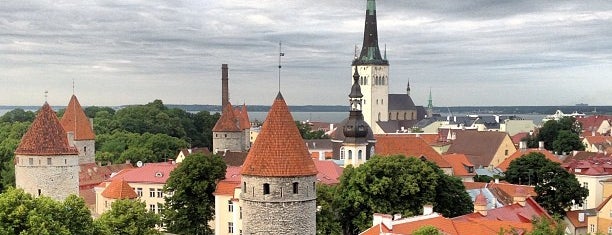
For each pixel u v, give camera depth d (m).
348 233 97.19
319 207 87.81
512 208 83.31
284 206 59.25
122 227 78.06
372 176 94.00
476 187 114.38
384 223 67.25
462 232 65.94
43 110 101.25
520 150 174.62
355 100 135.50
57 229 60.91
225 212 100.25
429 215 73.25
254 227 59.94
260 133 60.84
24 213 60.53
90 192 129.12
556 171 118.25
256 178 59.44
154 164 132.75
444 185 98.38
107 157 182.00
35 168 99.00
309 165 60.56
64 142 101.44
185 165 101.62
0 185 145.25
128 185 109.88
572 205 123.50
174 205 101.81
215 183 102.44
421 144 145.25
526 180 123.50
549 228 58.41
